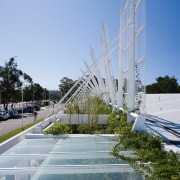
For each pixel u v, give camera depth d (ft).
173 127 25.72
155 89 139.95
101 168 16.65
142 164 16.93
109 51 49.16
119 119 35.12
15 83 134.51
